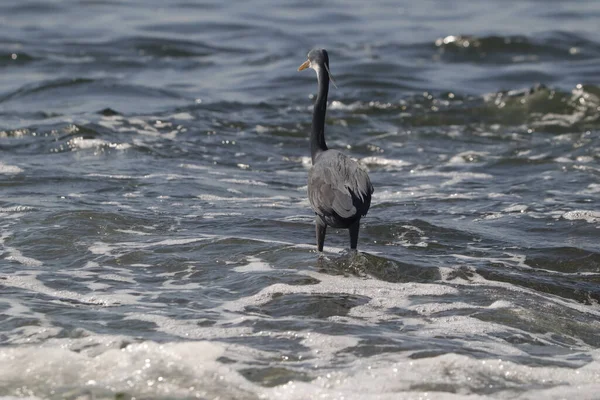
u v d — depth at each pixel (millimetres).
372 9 46812
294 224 13969
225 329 9773
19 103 25359
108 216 13844
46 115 23141
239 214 14625
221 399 8281
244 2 47562
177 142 20781
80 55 33250
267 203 15695
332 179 11336
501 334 9852
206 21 41094
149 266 11969
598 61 33719
